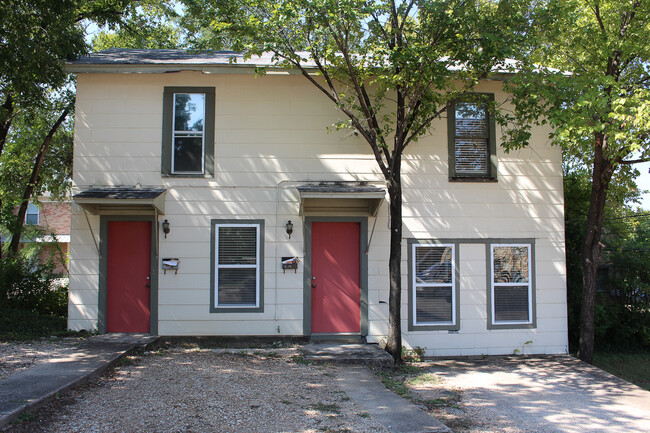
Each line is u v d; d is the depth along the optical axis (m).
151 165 9.85
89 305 9.62
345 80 9.99
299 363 8.61
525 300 10.29
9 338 8.84
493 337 10.12
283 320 9.80
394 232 9.08
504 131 9.94
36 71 9.90
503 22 8.30
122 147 9.85
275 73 9.91
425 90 8.78
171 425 5.20
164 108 9.94
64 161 16.52
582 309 10.66
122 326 9.70
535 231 10.36
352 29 8.43
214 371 7.68
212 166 9.91
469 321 10.10
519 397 7.47
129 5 14.70
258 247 9.86
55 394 5.68
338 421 5.67
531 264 10.31
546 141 10.48
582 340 10.52
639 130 8.20
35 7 9.84
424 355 9.92
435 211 10.18
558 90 8.65
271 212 9.94
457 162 10.35
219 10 8.43
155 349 9.20
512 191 10.37
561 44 10.47
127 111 9.91
